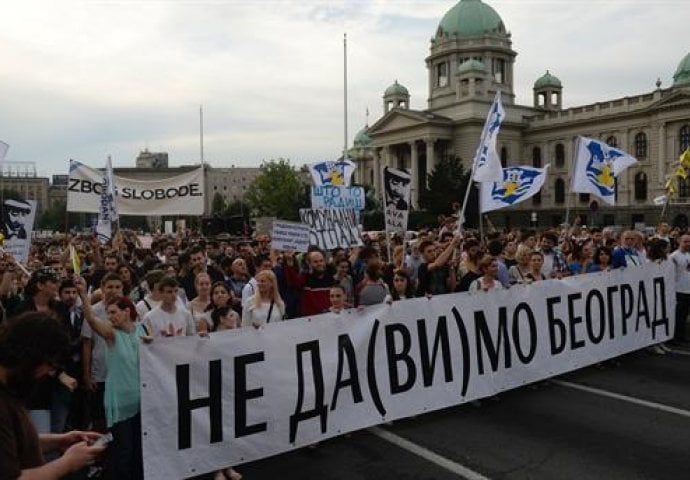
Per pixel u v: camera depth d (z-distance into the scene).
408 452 6.02
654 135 82.50
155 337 5.12
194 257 9.63
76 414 6.52
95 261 12.06
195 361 5.25
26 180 126.50
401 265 10.30
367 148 132.75
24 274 9.00
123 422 5.11
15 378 2.63
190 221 47.12
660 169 81.19
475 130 93.75
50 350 2.67
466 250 9.87
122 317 5.17
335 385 6.14
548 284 8.32
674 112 79.50
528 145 99.19
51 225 102.81
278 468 5.71
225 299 6.55
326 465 5.76
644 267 9.87
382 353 6.55
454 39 106.88
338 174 13.32
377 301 7.65
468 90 96.25
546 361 8.22
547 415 7.05
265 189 97.56
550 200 95.38
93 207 13.96
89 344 6.34
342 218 11.48
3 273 7.77
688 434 6.38
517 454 5.90
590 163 13.04
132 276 9.02
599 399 7.64
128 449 5.12
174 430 5.14
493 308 7.62
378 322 6.54
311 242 11.06
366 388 6.40
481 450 6.02
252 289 8.24
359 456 5.95
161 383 5.08
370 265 7.83
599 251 10.77
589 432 6.46
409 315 6.80
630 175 85.19
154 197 14.57
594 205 25.19
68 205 13.86
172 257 13.55
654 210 80.94
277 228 9.63
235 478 5.42
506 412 7.18
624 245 10.93
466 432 6.54
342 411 6.21
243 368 5.52
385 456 5.94
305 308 8.77
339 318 6.22
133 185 14.46
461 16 108.12
